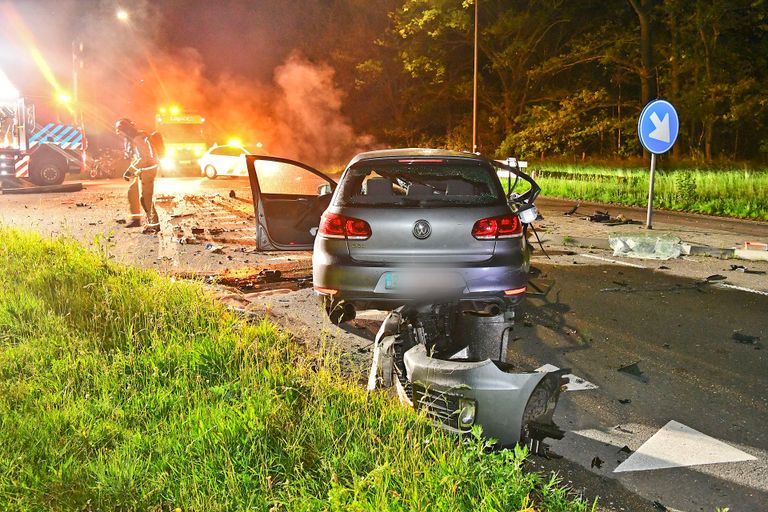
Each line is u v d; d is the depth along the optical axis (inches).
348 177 239.8
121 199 777.6
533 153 1633.9
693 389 194.7
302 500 120.4
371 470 133.6
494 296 226.7
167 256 399.5
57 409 157.0
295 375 180.4
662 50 1546.5
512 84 1775.3
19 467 132.3
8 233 405.7
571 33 1803.6
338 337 242.2
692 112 1457.9
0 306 235.5
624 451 156.8
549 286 324.2
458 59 1932.8
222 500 122.8
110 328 217.9
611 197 807.1
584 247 444.5
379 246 227.0
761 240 452.8
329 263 230.8
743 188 718.5
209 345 198.1
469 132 1950.1
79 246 376.2
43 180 901.2
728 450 157.0
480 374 147.5
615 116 1839.3
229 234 497.4
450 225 225.9
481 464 129.0
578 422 173.0
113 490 124.3
